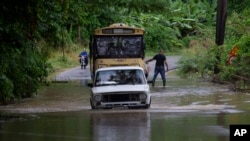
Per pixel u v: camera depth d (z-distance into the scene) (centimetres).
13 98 3728
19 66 3778
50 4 3316
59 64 8356
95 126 2205
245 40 4722
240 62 4738
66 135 1970
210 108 3028
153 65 8000
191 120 2352
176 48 11594
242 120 2325
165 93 4238
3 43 3319
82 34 10188
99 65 4603
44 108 3316
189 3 12900
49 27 3834
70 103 3647
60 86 5106
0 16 3012
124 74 3184
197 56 6212
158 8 3706
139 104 2995
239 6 8188
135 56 4644
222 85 4922
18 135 1991
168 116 2522
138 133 1984
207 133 1966
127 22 9931
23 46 3466
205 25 12362
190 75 6088
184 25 12138
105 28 4650
